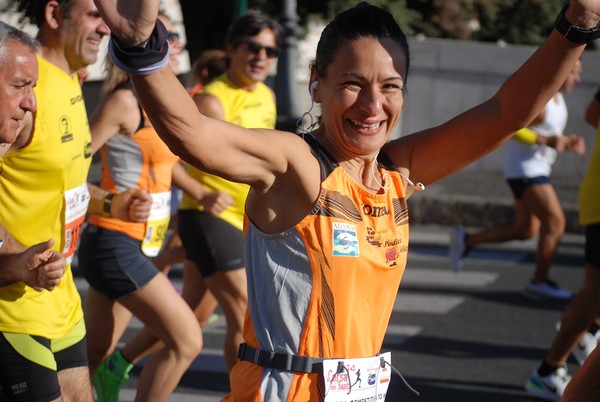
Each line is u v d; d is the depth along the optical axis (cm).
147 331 570
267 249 302
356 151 304
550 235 952
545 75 324
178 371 528
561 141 905
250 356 309
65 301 428
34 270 381
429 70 1608
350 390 306
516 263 1147
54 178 412
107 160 561
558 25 317
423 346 796
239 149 279
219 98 666
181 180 600
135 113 544
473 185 1477
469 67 1595
